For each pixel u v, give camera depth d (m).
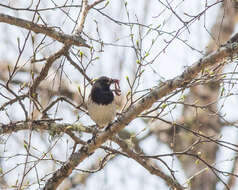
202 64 8.87
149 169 10.34
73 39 9.89
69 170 9.98
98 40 10.10
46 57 10.80
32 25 9.55
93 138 9.88
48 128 10.07
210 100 16.12
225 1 9.03
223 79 8.90
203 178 15.94
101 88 11.73
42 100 14.25
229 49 8.81
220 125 16.12
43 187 10.09
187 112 16.41
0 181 9.82
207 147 16.12
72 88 16.33
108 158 10.87
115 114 11.96
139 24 9.53
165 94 9.02
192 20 8.88
